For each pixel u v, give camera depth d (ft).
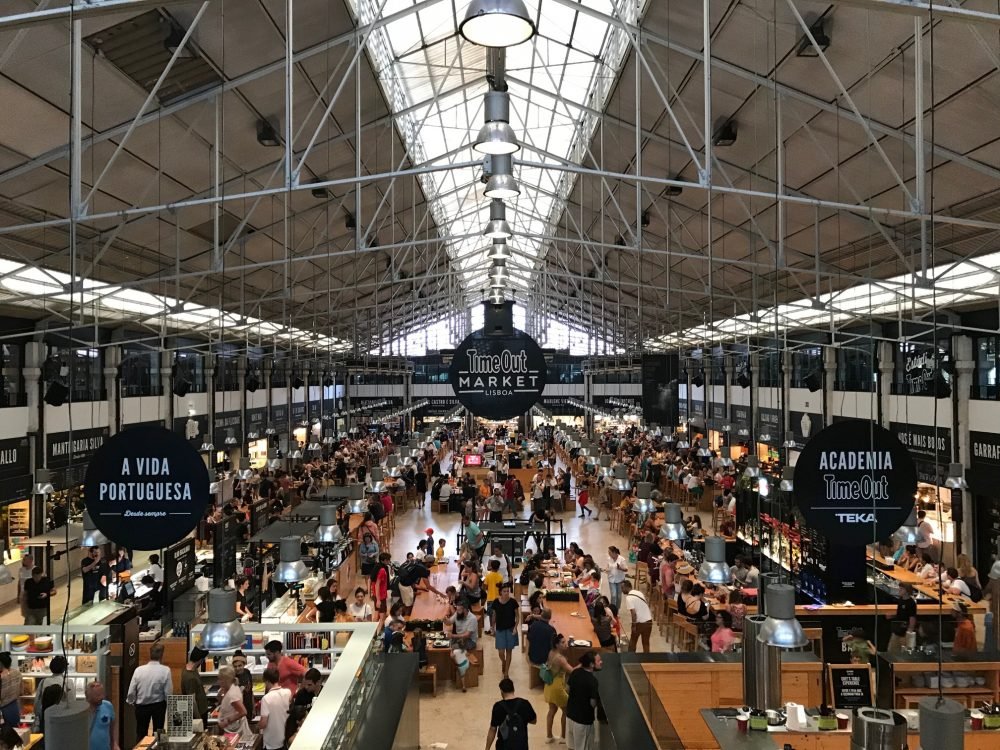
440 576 47.26
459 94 51.75
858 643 31.24
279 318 94.94
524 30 12.05
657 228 64.54
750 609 37.22
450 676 35.35
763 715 20.33
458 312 152.97
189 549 42.42
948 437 51.52
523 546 54.29
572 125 55.88
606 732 25.95
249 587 42.09
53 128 30.76
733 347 101.30
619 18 30.94
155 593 40.16
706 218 56.80
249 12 29.27
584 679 27.09
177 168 39.47
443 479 80.23
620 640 39.65
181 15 27.50
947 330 52.49
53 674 26.03
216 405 84.84
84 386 58.03
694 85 37.45
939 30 25.40
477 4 11.43
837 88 31.83
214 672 29.58
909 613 32.27
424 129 56.39
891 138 33.60
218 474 59.41
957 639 32.78
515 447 116.26
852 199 42.47
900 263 50.98
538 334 158.30
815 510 21.90
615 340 116.47
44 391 52.08
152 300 62.49
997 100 27.78
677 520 40.83
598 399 161.79
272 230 57.82
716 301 87.92
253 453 98.84
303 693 24.68
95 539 33.71
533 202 78.69
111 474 21.62
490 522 56.65
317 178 49.62
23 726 25.21
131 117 32.45
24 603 39.93
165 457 21.61
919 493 55.83
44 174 34.47
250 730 25.30
